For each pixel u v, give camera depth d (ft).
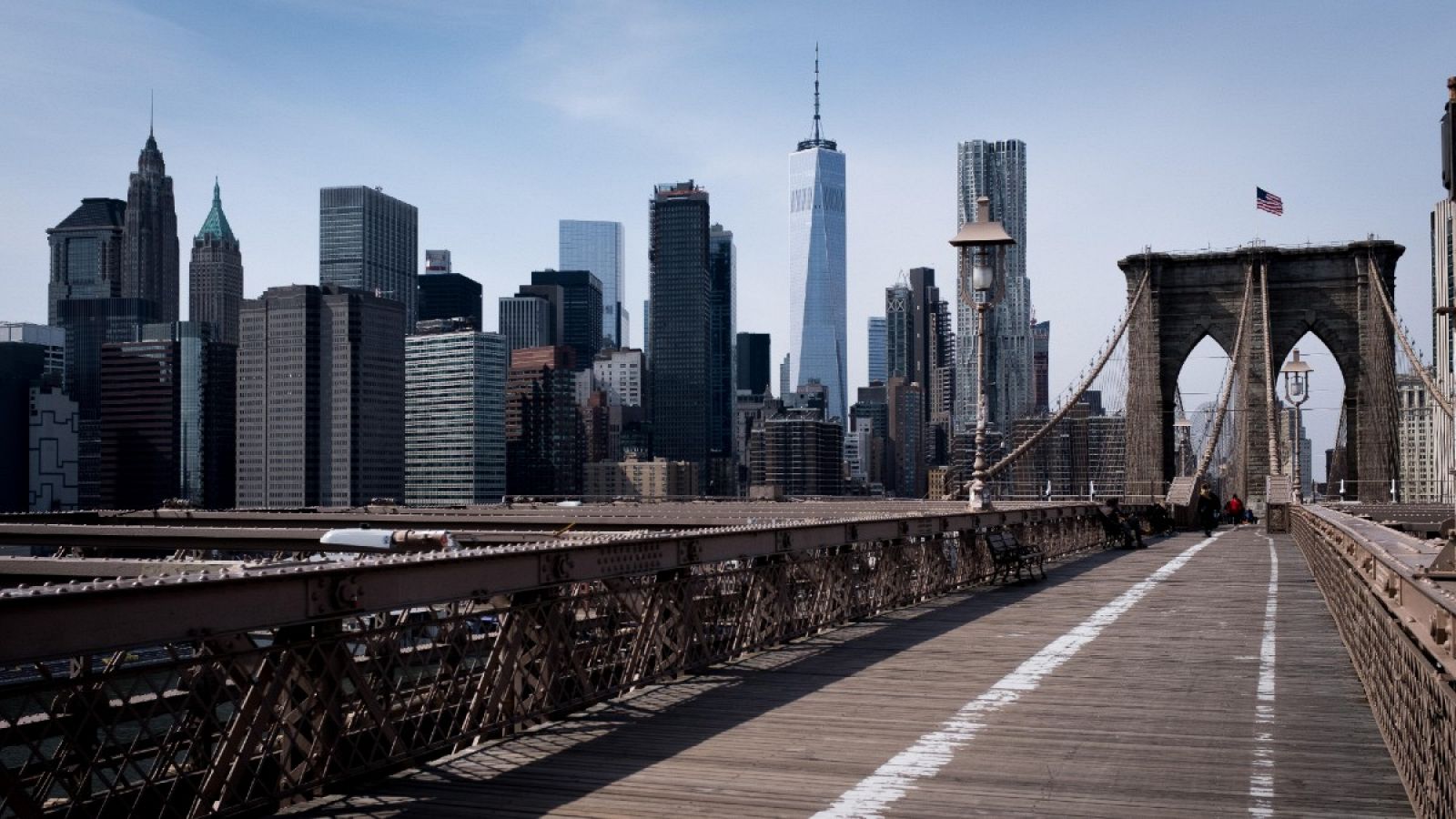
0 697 20.07
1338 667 45.24
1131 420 226.58
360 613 26.94
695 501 189.37
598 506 152.15
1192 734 33.30
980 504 90.79
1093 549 128.47
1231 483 253.24
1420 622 25.31
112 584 21.67
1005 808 26.00
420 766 29.27
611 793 27.02
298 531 84.84
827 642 52.44
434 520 111.24
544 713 33.83
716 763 29.86
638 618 39.68
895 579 67.15
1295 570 96.43
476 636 31.30
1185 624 59.16
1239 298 225.15
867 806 26.04
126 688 28.60
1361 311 221.25
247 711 24.50
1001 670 44.57
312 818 24.99
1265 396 222.48
